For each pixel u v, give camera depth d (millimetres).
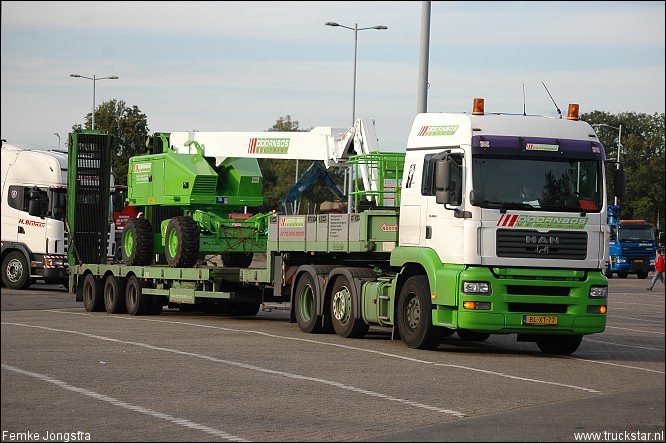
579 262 18828
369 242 20766
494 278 18422
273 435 11055
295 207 25125
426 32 24734
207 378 15141
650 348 21719
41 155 39594
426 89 24828
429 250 19219
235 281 25734
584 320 18766
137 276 28297
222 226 27484
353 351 18969
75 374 15430
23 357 17531
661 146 89562
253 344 19984
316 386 14492
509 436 11141
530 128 19047
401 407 12906
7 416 12016
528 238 18562
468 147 18672
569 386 15078
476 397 13820
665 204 86250
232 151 27297
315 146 24875
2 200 40375
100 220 32188
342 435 11094
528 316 18484
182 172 27875
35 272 39562
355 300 21203
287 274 23859
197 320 26578
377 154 21875
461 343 22109
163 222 28844
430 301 19250
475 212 18422
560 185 18891
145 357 17641
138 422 11695
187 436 10945
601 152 19250
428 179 19484
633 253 65000
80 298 31156
